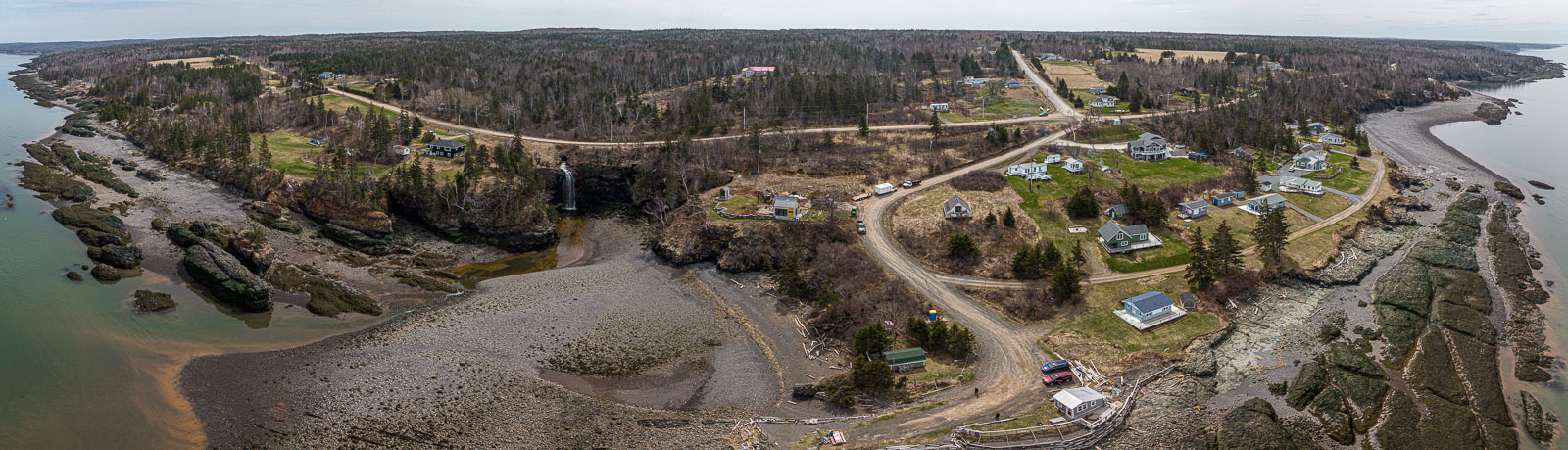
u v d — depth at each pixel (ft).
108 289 295.89
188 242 335.88
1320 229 380.78
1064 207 391.04
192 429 215.10
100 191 413.18
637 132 541.75
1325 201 421.18
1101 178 442.09
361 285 321.11
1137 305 281.54
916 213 380.78
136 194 410.31
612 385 247.09
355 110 569.64
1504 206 439.22
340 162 401.70
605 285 332.39
